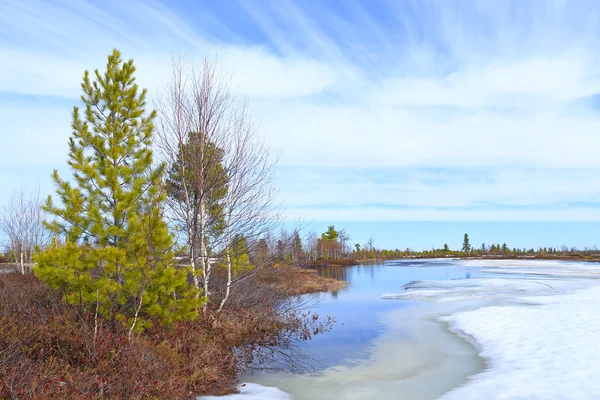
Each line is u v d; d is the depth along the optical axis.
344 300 21.33
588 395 6.84
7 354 6.21
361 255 91.44
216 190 12.48
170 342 8.95
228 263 12.62
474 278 33.50
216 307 12.75
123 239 8.63
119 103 9.47
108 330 7.83
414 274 41.16
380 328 13.97
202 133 12.33
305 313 17.03
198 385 7.91
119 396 5.95
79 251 8.26
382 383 8.37
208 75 12.73
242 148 12.88
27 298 9.76
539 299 18.88
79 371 6.29
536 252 103.06
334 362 9.98
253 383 8.45
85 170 8.63
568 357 9.00
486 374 8.50
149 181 9.48
